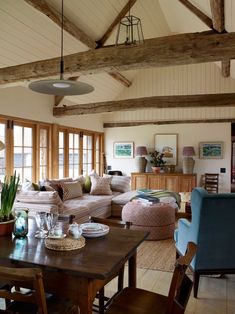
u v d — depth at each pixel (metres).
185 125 8.48
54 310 1.72
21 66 4.52
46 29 4.91
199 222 2.81
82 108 6.79
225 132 8.16
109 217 6.10
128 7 5.62
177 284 1.48
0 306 2.57
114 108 6.76
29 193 4.50
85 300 1.58
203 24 5.20
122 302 1.83
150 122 8.71
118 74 7.69
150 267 3.56
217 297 2.84
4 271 1.44
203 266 2.87
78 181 6.44
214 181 8.13
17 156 5.71
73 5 4.72
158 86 8.48
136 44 3.85
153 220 4.66
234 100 6.14
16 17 4.34
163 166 8.45
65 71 4.24
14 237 2.12
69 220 2.59
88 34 5.59
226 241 2.87
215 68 8.00
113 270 1.58
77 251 1.83
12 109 5.47
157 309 1.75
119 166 9.09
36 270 1.42
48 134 6.67
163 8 6.29
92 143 8.70
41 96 6.35
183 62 3.71
